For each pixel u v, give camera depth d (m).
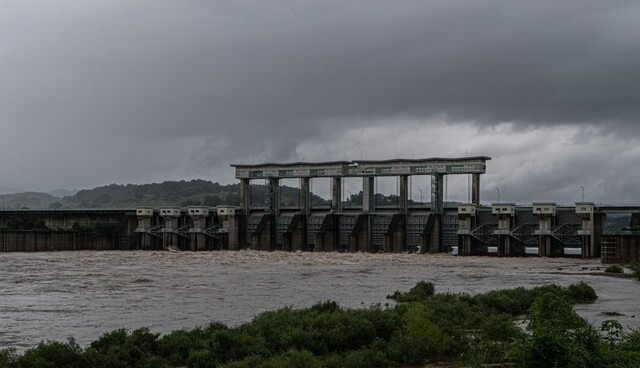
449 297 70.88
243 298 87.56
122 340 45.59
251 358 41.78
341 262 168.75
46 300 86.62
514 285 105.69
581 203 186.75
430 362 44.25
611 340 34.81
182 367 42.59
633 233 161.75
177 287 103.75
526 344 31.02
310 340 46.81
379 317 51.19
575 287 83.81
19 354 48.97
